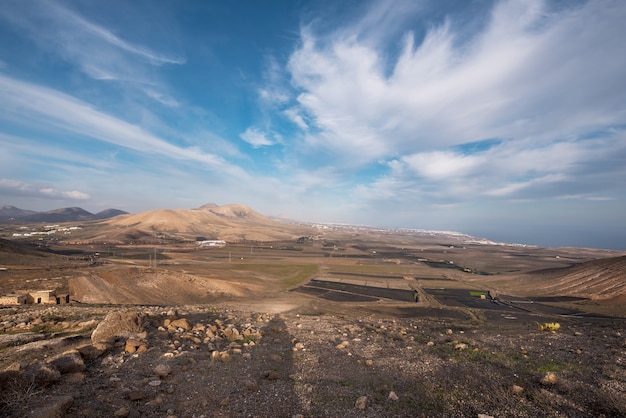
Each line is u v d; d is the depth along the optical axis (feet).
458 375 40.91
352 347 55.98
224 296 200.44
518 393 34.83
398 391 35.73
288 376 39.24
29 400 25.63
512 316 181.57
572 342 62.69
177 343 48.26
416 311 195.72
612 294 223.30
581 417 29.53
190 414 27.63
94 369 35.42
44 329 66.03
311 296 239.09
